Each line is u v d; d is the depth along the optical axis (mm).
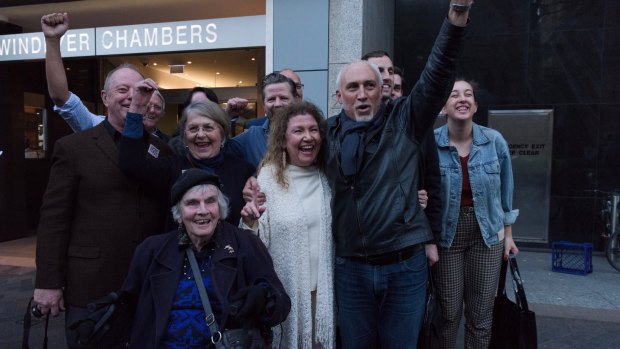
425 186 2666
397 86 3711
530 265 6699
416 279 2334
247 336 1873
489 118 7656
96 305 2006
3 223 8242
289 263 2350
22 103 8547
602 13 7180
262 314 1938
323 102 5621
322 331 2342
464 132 3047
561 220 7516
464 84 3012
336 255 2441
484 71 7645
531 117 7496
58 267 2352
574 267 6418
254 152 3082
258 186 2285
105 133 2490
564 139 7445
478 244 3049
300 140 2375
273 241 2389
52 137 9281
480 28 7621
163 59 7598
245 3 6750
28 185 8930
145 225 2475
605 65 7227
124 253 2414
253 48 6020
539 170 7531
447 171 3023
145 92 2355
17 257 7230
